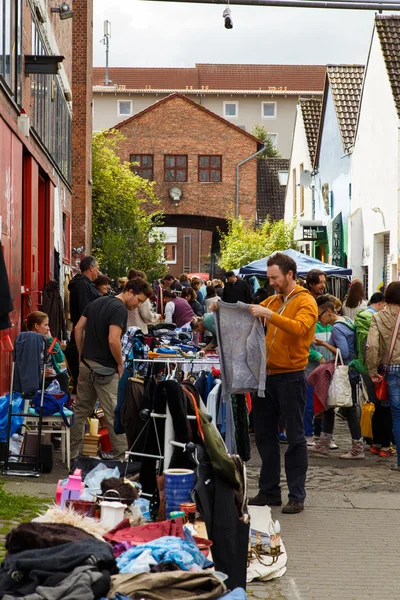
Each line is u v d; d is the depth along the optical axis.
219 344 10.80
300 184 50.09
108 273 51.38
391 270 32.25
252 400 11.38
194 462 8.20
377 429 14.84
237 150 73.81
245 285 27.14
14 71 18.27
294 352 11.00
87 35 41.88
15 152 17.78
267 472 11.34
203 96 113.50
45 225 25.98
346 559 9.04
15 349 12.53
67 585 5.14
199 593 5.75
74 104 41.47
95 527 7.08
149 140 73.75
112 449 13.02
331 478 13.15
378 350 13.75
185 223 79.25
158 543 6.40
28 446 12.93
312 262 25.70
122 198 54.69
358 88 43.66
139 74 125.69
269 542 9.05
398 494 12.09
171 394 8.58
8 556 5.59
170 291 25.91
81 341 12.95
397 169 31.47
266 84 125.12
